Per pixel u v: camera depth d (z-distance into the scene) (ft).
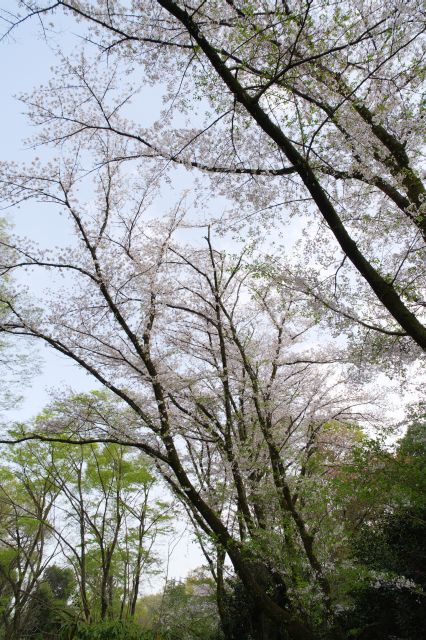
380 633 25.09
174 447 23.94
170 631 34.01
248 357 28.45
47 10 15.03
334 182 19.81
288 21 15.29
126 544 47.14
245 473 25.96
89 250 26.30
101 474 46.98
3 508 51.06
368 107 18.69
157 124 20.62
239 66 15.14
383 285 14.62
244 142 20.15
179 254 30.22
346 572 21.80
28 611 47.60
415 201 18.74
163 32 18.78
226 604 31.27
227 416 25.36
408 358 22.07
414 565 23.47
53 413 35.68
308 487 23.34
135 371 27.68
